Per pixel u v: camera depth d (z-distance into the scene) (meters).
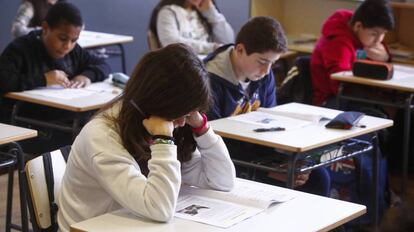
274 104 3.47
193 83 1.82
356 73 4.25
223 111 3.15
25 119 3.75
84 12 6.41
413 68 4.65
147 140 1.89
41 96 3.67
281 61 5.61
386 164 3.89
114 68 6.63
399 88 4.05
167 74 1.82
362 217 3.58
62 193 2.02
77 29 3.97
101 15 6.55
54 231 2.11
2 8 5.98
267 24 3.02
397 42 5.50
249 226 1.83
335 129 3.08
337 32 4.48
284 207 2.01
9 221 3.11
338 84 4.34
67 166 2.03
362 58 4.51
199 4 5.26
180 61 1.83
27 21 5.42
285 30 6.19
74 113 3.81
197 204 1.99
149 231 1.76
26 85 3.80
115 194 1.84
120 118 1.89
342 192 3.65
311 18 6.04
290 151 2.76
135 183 1.83
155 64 1.84
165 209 1.81
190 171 2.17
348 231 3.56
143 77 1.85
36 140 3.84
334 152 3.08
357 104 4.38
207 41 5.31
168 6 5.06
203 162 2.13
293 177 2.79
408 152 4.46
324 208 2.01
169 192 1.83
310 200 2.08
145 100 1.84
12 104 3.87
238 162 2.97
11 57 3.84
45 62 3.99
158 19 5.04
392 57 5.08
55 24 3.92
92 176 1.93
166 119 1.86
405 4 5.24
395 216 0.90
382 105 4.26
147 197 1.81
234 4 6.02
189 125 2.08
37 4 5.45
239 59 3.09
